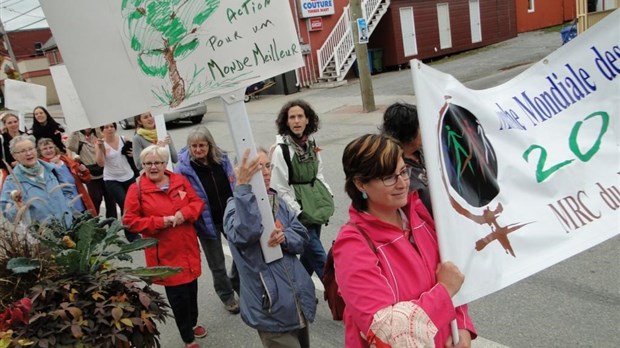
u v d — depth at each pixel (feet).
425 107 5.71
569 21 95.35
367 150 5.58
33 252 8.39
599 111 6.89
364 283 5.45
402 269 5.71
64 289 8.06
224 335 13.10
